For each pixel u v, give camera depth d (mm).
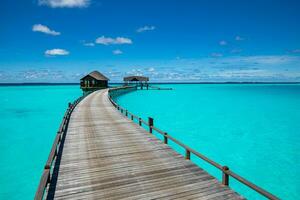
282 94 84188
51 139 20703
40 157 16016
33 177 12750
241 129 24125
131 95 69062
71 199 5785
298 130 23703
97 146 10359
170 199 5781
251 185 5379
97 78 61062
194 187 6434
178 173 7398
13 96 71250
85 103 28125
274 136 21484
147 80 92000
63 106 43875
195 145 18719
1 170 13617
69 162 8328
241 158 15578
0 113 34938
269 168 14102
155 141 11289
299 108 40750
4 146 18406
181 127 25078
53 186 6473
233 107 42156
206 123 27281
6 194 10836
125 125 15180
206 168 14242
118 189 6316
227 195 5988
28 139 20641
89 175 7223
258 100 57562
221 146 18422
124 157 8914
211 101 54344
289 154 16469
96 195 5992
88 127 14477
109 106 25297
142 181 6809
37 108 40625
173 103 48344
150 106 42469
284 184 11945
